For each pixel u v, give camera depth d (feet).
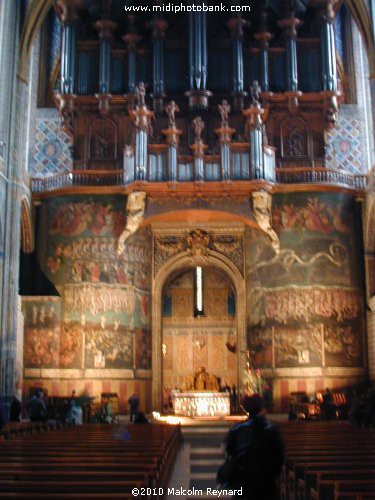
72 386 94.84
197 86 99.96
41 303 96.63
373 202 95.45
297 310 96.58
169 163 95.25
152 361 100.94
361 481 20.86
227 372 109.60
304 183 97.96
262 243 100.58
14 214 87.40
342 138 109.91
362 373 95.86
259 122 96.07
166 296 111.65
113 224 98.78
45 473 22.67
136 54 104.37
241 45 103.30
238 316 101.86
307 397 93.97
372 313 96.12
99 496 18.80
